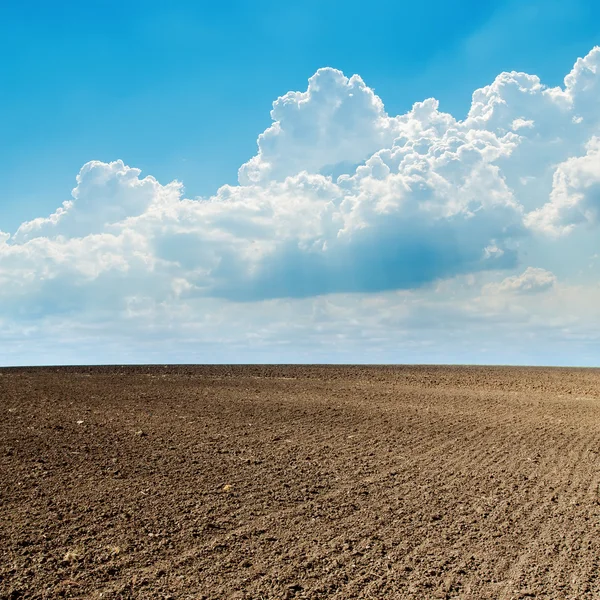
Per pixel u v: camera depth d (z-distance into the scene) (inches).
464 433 452.1
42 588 202.2
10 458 332.5
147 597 199.9
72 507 269.3
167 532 249.1
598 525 271.1
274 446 389.7
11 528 244.8
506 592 210.5
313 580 215.3
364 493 308.0
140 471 322.3
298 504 288.4
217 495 293.7
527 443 426.3
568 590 211.8
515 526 269.4
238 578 214.8
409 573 223.3
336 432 439.8
